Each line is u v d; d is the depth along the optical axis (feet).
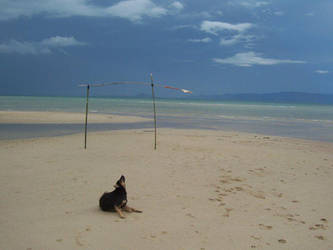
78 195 20.63
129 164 30.07
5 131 55.83
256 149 41.14
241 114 123.85
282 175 28.09
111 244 13.79
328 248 14.35
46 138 46.55
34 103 184.65
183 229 15.79
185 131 61.05
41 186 22.33
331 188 24.47
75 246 13.43
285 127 75.05
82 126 66.80
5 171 26.11
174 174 26.91
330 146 46.62
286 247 14.32
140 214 17.67
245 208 19.35
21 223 15.71
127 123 76.79
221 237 15.07
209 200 20.57
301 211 19.21
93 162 30.48
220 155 36.01
